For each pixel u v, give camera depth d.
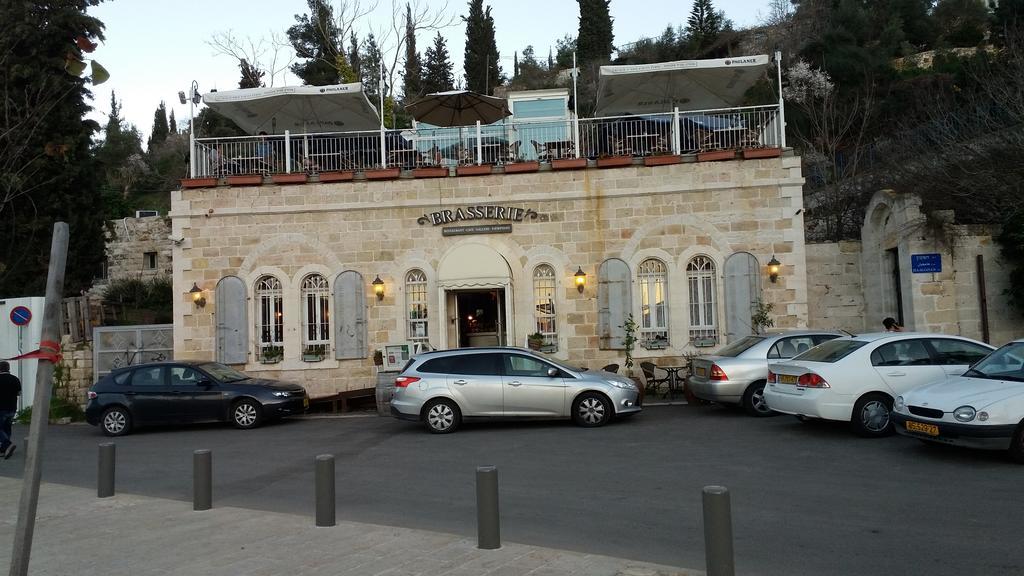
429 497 8.68
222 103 19.59
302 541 6.86
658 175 17.89
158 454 12.78
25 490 4.14
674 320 17.67
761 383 13.88
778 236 17.56
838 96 36.16
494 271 17.89
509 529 7.11
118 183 52.59
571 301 17.92
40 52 24.59
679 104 20.92
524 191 18.14
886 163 25.50
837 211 26.14
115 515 8.34
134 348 19.45
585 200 18.03
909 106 32.56
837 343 12.23
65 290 25.75
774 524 6.95
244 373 18.02
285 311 18.36
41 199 25.11
